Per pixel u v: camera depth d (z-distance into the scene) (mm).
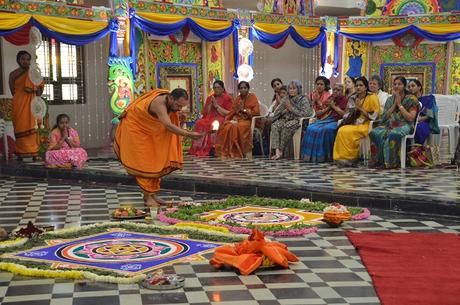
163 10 9805
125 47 9398
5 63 9766
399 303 3346
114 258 4281
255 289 3660
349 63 12109
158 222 5500
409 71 11602
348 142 8250
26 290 3658
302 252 4492
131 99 9531
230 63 10945
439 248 4500
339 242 4773
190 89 10797
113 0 9219
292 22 11523
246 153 9477
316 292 3605
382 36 11508
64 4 8719
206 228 5109
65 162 8203
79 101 10961
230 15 10664
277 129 9250
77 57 10891
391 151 7938
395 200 5895
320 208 5949
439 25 10984
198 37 10875
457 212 5586
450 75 11211
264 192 6684
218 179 7133
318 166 8320
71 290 3654
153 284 3670
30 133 8992
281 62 13922
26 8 8352
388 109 8133
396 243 4648
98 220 5594
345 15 14102
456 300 3379
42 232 5000
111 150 10508
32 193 7113
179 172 7746
